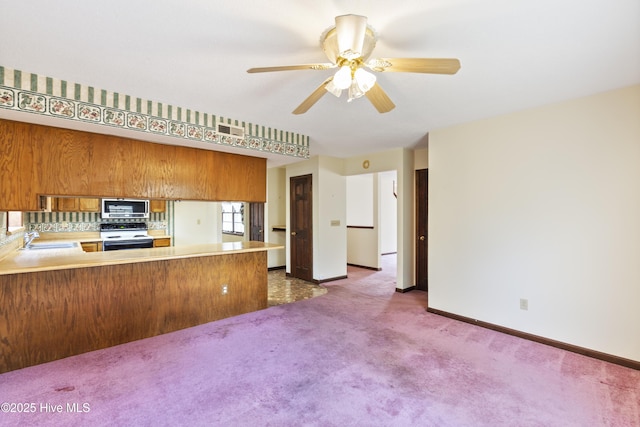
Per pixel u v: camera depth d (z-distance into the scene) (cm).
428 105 291
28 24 163
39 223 515
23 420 188
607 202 264
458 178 360
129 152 305
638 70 222
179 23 164
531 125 304
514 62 209
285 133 386
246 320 366
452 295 369
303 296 468
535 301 305
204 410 199
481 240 342
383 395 216
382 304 427
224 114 320
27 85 223
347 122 346
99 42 182
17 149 249
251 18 160
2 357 248
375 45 176
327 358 269
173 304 337
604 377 240
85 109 247
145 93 263
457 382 233
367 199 812
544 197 297
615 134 259
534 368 253
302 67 170
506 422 190
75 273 280
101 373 245
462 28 170
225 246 396
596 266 271
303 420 190
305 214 570
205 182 359
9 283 252
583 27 169
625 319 257
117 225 590
